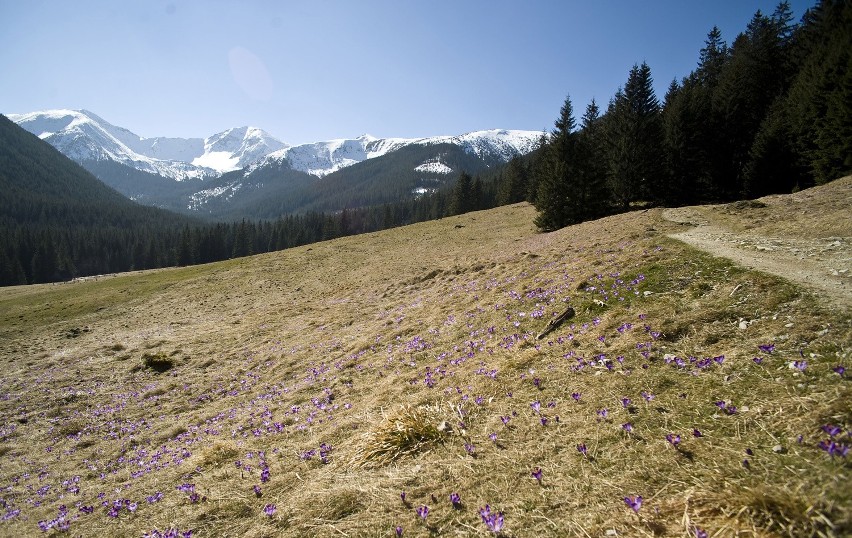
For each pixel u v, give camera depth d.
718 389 5.88
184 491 7.69
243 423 11.68
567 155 46.25
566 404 6.73
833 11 47.34
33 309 43.09
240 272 51.41
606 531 4.14
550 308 11.50
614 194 49.38
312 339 20.91
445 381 9.36
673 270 10.82
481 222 64.69
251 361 19.84
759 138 44.72
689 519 3.92
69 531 7.36
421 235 59.97
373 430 7.55
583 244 19.92
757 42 59.16
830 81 35.66
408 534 4.77
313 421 9.99
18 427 15.62
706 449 4.83
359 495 5.73
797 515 3.53
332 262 50.34
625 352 7.67
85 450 12.91
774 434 4.71
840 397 4.78
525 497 4.94
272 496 6.60
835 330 6.23
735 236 14.18
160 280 53.47
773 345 6.36
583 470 5.14
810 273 8.65
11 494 10.23
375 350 14.92
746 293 8.32
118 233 177.25
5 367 24.81
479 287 18.41
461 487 5.39
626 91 49.06
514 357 9.07
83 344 29.16
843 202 17.09
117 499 8.25
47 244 141.50
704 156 50.59
